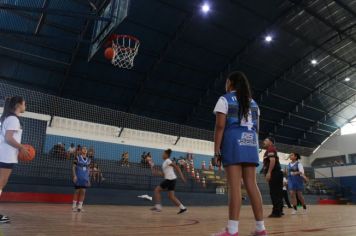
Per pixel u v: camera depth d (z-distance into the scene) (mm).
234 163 2621
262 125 24469
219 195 15406
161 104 19562
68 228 3699
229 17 16250
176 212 8070
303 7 16688
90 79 16828
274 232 3592
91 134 16797
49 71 15938
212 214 7387
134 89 18250
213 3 15219
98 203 11984
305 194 21781
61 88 16500
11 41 14508
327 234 3408
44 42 14875
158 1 14453
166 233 3328
